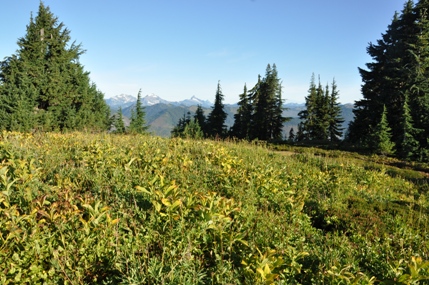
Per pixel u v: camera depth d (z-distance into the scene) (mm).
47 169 6754
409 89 31172
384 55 35344
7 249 3365
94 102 38438
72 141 11297
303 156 16312
